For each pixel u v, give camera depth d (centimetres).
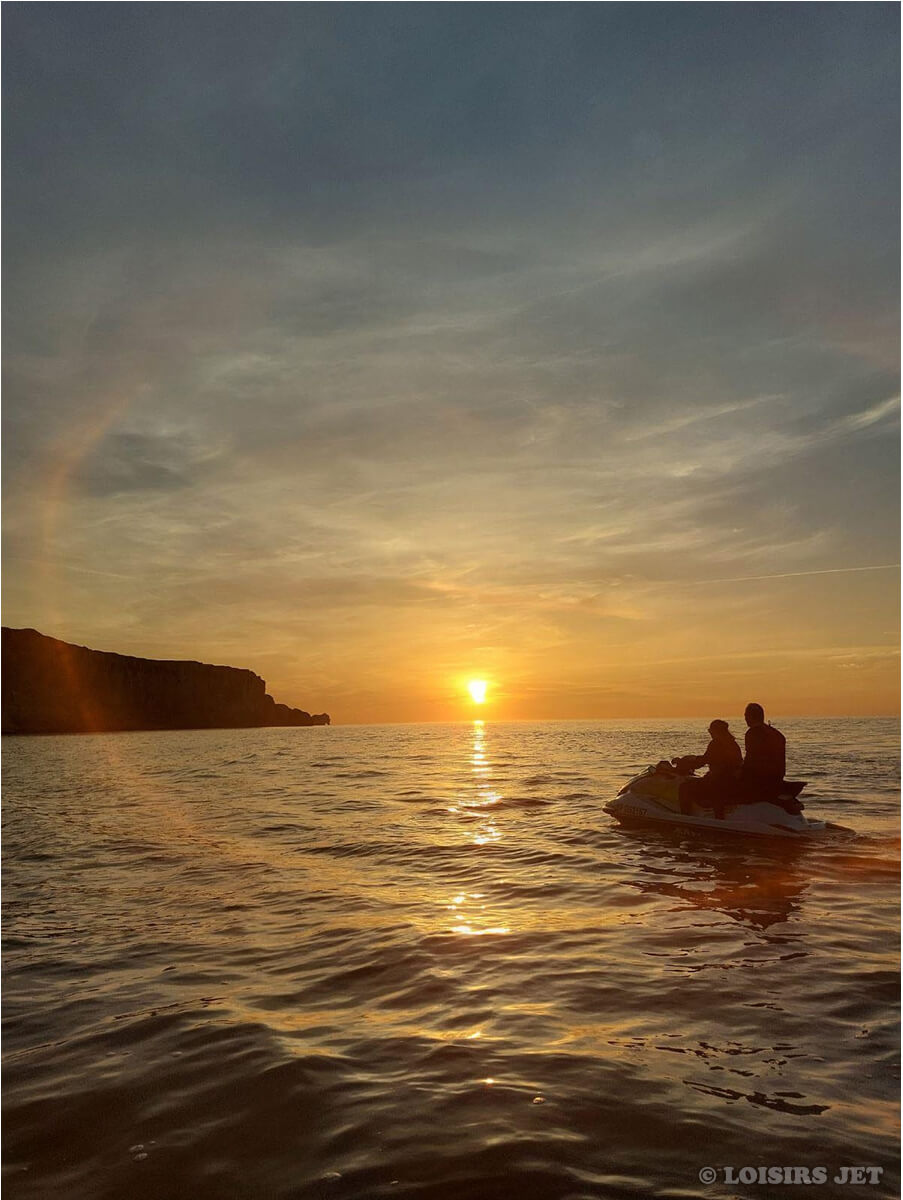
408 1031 470
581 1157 326
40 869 1027
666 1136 342
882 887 829
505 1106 371
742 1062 415
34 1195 312
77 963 628
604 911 749
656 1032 458
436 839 1188
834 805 1420
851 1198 295
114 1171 328
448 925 709
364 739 7100
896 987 523
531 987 540
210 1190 311
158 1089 402
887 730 5775
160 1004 529
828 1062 413
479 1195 300
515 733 8262
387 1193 304
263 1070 419
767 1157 324
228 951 647
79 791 2219
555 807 1538
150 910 796
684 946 627
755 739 1191
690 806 1248
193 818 1510
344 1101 381
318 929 706
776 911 734
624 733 7056
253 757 4091
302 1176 318
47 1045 466
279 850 1129
